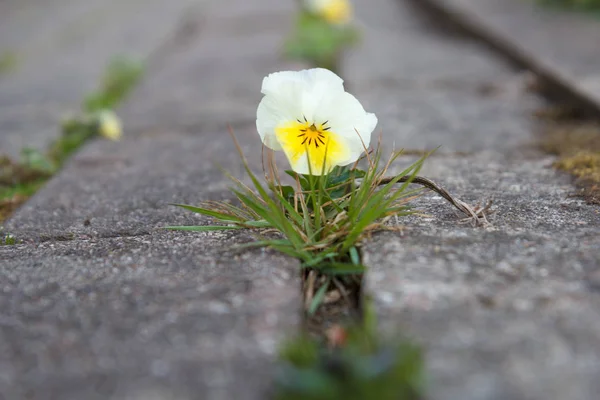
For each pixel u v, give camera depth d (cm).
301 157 32
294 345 27
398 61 74
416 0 122
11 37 108
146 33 105
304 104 32
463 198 36
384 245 31
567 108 51
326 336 29
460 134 46
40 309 30
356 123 32
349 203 33
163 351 28
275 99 32
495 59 73
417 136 46
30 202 39
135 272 31
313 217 33
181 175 42
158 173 42
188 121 52
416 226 33
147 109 58
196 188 40
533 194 36
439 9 104
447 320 28
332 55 79
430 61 73
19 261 33
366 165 41
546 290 29
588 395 26
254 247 32
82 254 33
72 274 31
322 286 31
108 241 34
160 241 33
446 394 26
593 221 33
